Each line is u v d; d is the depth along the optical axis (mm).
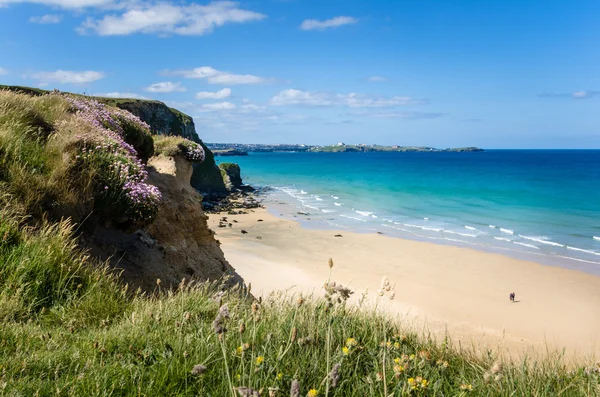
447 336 6008
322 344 4430
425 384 3568
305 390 3504
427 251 36562
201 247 14164
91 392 3387
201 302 6422
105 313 6008
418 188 87438
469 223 49500
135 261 9391
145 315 5336
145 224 10453
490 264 33031
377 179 110062
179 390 3527
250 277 27672
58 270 6629
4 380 3383
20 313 5535
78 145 9906
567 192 77875
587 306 24719
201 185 79312
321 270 30219
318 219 52156
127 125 15641
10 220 6984
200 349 4109
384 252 36125
